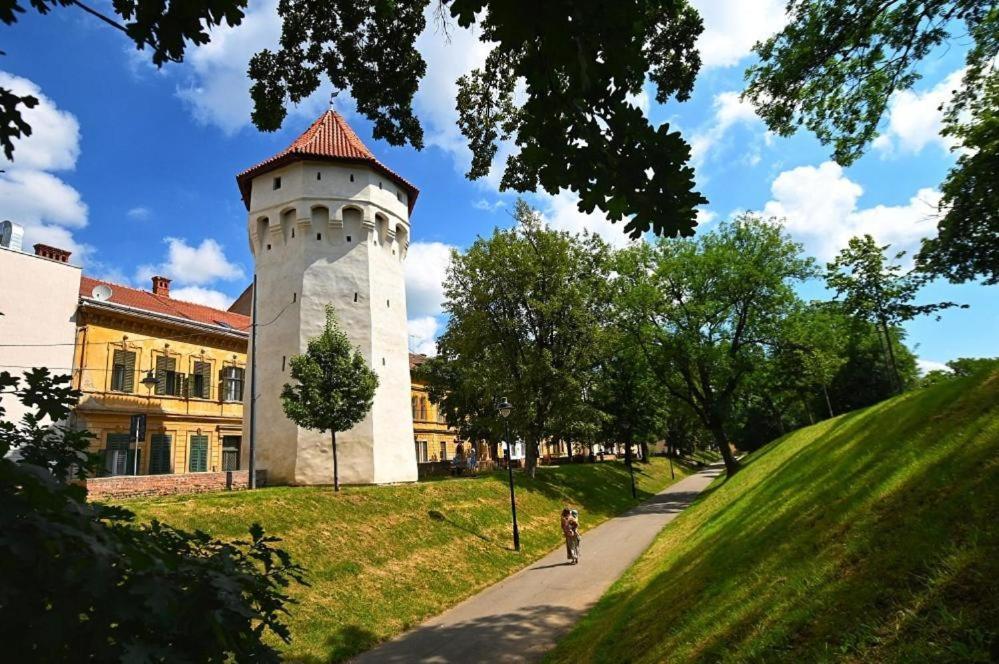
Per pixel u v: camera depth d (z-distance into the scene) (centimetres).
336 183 3164
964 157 1841
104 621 224
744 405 4100
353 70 796
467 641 1138
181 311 3828
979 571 404
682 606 812
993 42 1013
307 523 1741
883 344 4009
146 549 261
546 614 1280
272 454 2873
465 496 2497
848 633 441
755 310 3466
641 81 347
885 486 685
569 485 3462
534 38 342
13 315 2500
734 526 1180
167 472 3275
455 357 4056
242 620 275
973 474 539
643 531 2362
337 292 3050
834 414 4712
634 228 372
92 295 3078
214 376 3653
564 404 3381
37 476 218
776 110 1077
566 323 3525
